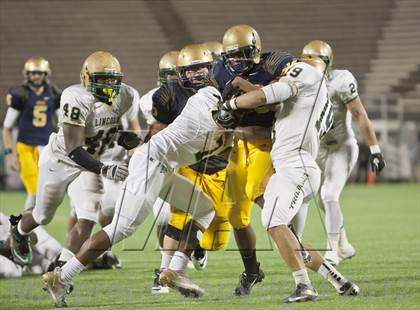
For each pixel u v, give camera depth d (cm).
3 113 7281
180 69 1898
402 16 7625
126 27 7888
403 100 7144
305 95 1711
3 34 7888
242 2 7912
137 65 7700
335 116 2302
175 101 1917
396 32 7569
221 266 2384
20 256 2245
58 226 3700
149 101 2212
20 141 3156
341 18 7712
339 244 2342
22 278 2275
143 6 7994
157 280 1938
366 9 7700
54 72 7662
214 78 1834
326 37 7681
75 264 1725
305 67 1723
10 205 4578
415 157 6550
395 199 4884
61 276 1723
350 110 2264
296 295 1681
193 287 1741
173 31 7838
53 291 1725
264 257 2531
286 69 1759
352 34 7644
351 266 2294
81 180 2080
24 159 3145
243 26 1769
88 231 2067
